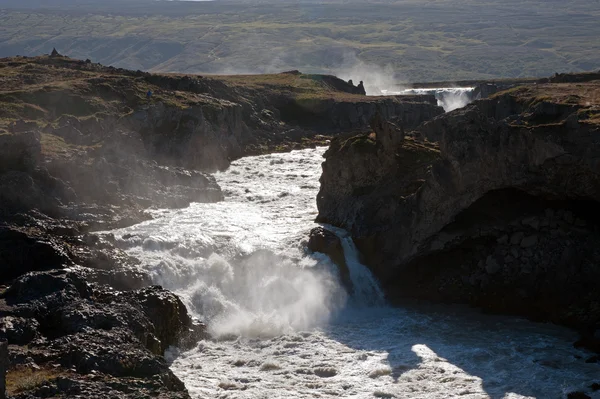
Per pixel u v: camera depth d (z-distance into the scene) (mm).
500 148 46031
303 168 84875
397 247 48688
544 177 45719
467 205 47312
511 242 47062
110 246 46156
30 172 53875
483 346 38469
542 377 34438
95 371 29344
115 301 37500
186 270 44906
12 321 33375
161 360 31344
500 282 46031
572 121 44500
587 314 41656
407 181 50531
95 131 73812
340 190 53438
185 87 103188
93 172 57656
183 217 57094
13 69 100375
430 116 128125
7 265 40875
